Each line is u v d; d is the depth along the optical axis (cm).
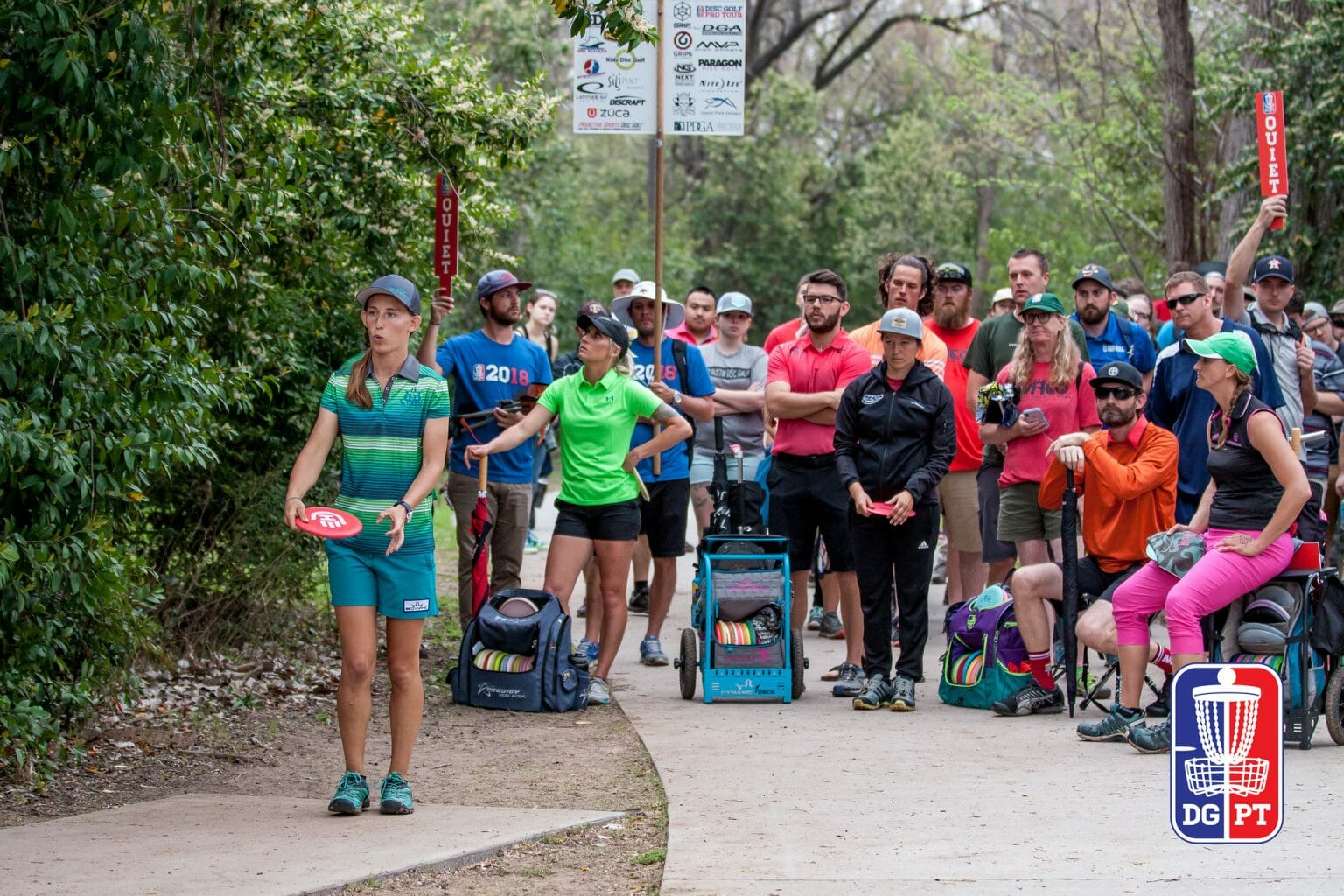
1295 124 1962
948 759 834
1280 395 1023
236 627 1129
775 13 5541
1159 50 3117
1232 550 830
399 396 712
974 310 5162
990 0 4416
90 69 684
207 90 845
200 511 1123
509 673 1000
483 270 1852
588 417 1024
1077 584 955
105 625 798
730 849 650
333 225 1090
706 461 1345
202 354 825
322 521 676
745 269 5291
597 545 1034
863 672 1049
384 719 974
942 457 983
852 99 6059
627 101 1137
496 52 2980
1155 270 3003
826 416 1060
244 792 780
